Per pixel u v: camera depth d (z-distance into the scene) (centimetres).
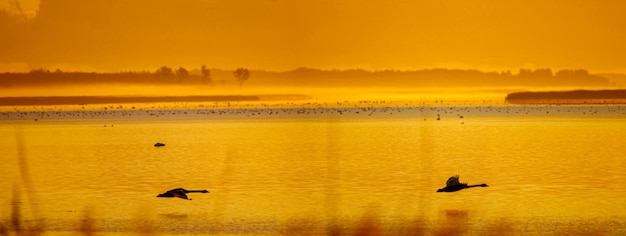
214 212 9962
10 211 10069
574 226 9000
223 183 12825
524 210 9988
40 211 10094
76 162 17350
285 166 15688
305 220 9362
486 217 9519
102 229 8969
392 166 15525
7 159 18750
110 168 15825
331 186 12244
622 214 9669
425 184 12456
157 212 10056
